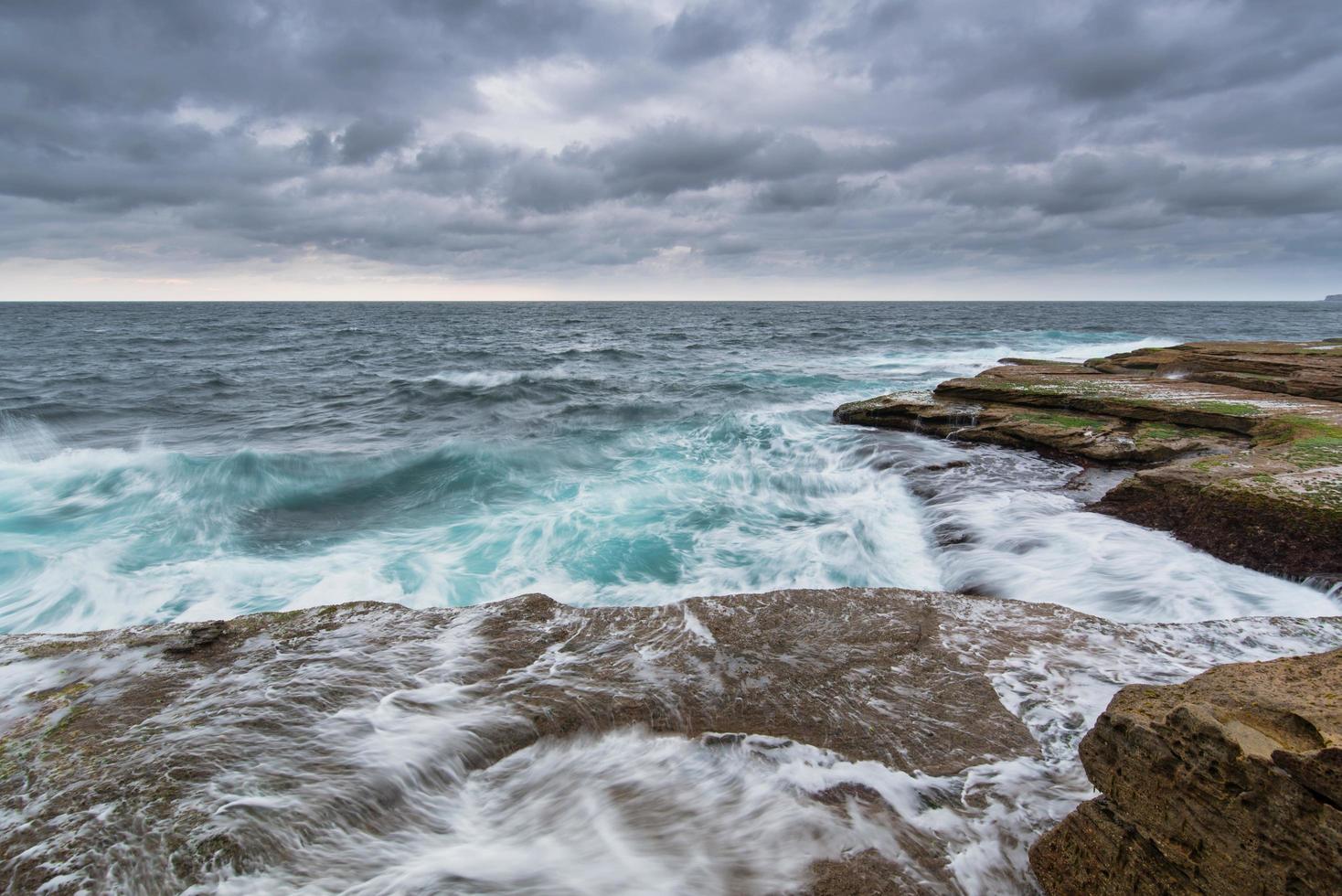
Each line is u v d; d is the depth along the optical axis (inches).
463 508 421.7
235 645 209.6
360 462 519.5
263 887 125.0
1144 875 111.1
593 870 131.6
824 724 173.0
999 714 175.5
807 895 125.3
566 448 577.9
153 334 2229.3
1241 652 204.2
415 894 125.7
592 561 325.7
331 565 324.2
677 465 517.7
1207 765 104.5
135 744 159.2
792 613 234.8
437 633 219.5
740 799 149.2
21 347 1670.8
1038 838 136.9
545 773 157.5
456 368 1270.9
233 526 391.9
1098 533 336.2
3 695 181.2
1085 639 214.4
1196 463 371.9
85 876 123.7
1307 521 288.7
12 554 332.2
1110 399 543.5
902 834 139.1
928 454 507.8
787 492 442.3
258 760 154.8
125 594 289.6
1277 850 94.8
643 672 196.1
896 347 1625.2
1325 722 101.8
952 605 241.4
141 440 639.8
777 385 967.6
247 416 780.0
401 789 149.6
